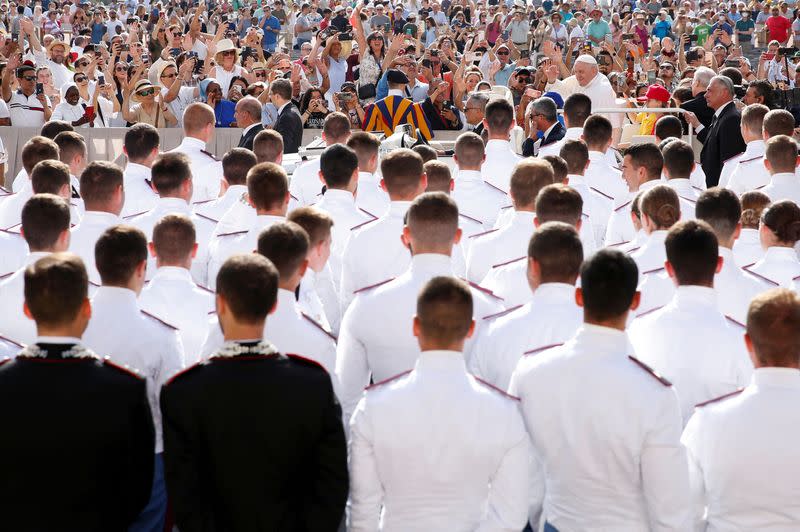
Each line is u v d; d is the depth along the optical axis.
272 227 3.55
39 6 23.92
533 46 23.11
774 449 3.00
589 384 3.04
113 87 13.77
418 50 19.61
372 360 3.79
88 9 24.66
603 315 3.09
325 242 4.14
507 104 6.91
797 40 26.75
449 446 2.98
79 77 12.71
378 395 3.04
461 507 3.02
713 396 3.49
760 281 4.39
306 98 11.44
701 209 4.35
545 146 7.77
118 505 3.03
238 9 26.45
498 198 6.03
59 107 11.87
